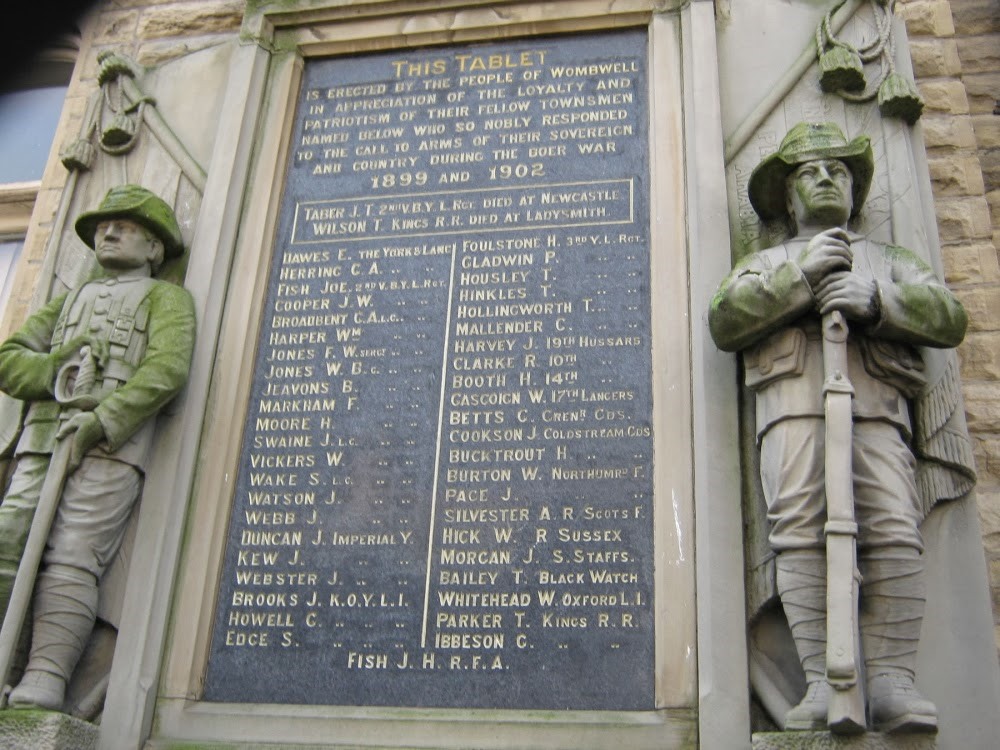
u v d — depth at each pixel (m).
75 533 4.55
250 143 5.52
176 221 5.36
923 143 5.02
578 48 5.55
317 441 4.82
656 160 5.10
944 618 4.09
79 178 5.71
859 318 4.19
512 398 4.75
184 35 6.55
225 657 4.48
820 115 5.09
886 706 3.71
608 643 4.25
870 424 4.15
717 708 3.97
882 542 3.93
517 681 4.24
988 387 5.04
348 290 5.13
